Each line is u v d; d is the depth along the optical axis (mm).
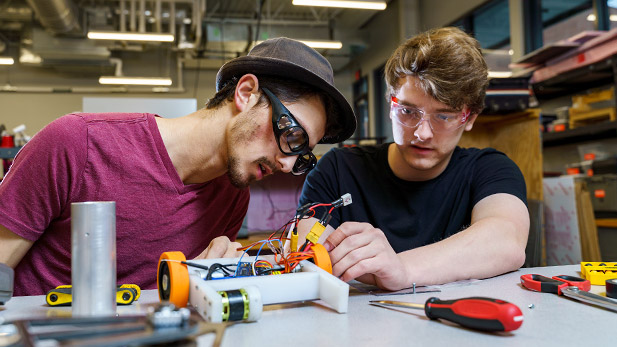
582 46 2869
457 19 5551
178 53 7996
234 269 661
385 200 1259
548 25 4168
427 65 960
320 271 617
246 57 839
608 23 3469
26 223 828
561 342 434
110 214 497
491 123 2672
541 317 525
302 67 794
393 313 554
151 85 8320
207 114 953
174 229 984
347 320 520
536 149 2385
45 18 5961
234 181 881
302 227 1019
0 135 2881
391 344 428
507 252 823
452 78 946
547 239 2639
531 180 2424
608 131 2916
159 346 362
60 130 856
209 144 938
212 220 1055
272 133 833
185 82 8508
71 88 8016
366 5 4938
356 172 1300
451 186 1226
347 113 896
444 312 497
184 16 6715
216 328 434
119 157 908
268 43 899
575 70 2984
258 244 770
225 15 7762
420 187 1236
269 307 590
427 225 1223
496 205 1011
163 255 586
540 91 3498
